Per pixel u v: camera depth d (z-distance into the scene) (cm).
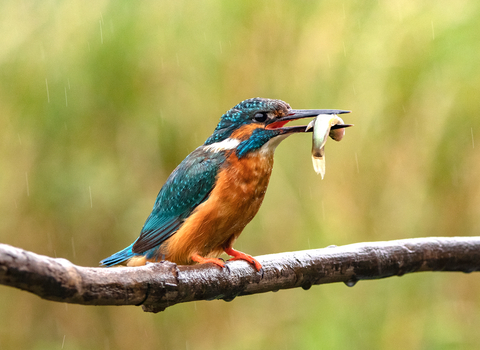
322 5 1181
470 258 673
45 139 1162
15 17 1181
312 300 1105
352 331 1066
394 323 1079
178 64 1161
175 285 496
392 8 1162
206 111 1150
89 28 1163
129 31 1159
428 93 1119
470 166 1096
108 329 1164
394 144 1127
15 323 1157
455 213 1105
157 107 1156
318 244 1088
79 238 1152
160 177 1159
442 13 1138
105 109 1164
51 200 1148
